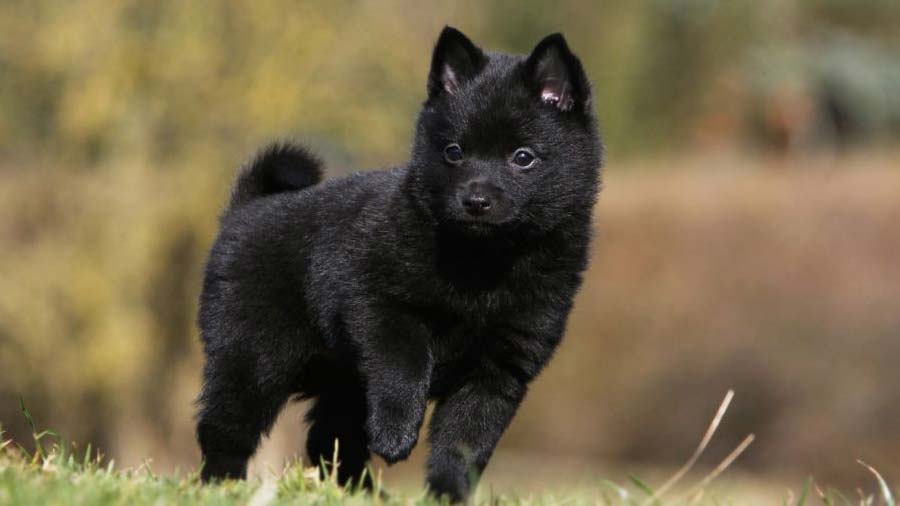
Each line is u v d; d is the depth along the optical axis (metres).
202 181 23.08
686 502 8.23
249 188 9.08
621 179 33.47
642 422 28.84
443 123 8.01
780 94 43.34
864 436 25.62
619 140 40.62
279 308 8.44
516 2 40.28
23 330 22.61
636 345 29.33
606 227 30.56
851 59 47.50
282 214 8.58
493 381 7.96
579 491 9.20
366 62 23.91
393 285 7.76
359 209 8.12
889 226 27.11
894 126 47.78
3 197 23.03
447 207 7.68
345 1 23.88
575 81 8.13
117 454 23.30
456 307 7.76
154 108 23.17
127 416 23.28
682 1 42.16
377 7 24.38
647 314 29.31
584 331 30.16
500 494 9.10
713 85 42.25
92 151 23.50
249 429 8.53
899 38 51.25
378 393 7.67
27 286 22.69
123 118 23.06
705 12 42.34
